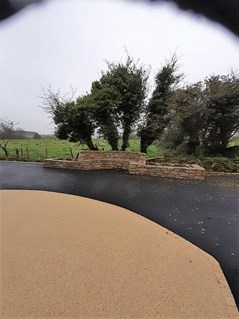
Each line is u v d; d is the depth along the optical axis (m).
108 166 11.58
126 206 6.20
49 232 4.28
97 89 13.23
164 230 4.69
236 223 5.21
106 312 2.52
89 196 7.01
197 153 13.66
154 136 14.07
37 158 14.00
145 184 8.60
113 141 13.76
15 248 3.70
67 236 4.14
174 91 13.70
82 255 3.55
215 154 13.84
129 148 15.09
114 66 13.72
